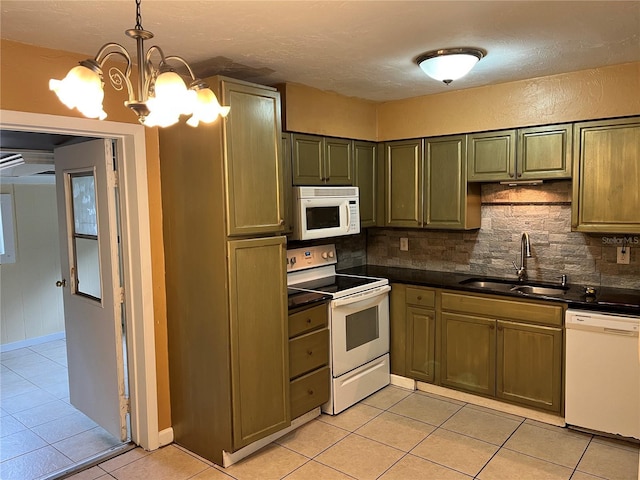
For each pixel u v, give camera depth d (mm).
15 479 2770
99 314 3152
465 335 3543
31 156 3713
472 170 3652
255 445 2990
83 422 3506
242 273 2736
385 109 4070
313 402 3316
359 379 3645
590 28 2281
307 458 2900
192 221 2805
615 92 3012
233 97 2631
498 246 3891
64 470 2844
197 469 2816
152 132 2900
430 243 4281
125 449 3053
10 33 2189
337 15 2049
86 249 3291
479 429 3203
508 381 3373
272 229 2879
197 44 2404
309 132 3498
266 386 2914
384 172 4141
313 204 3453
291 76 3125
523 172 3418
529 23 2205
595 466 2732
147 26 2135
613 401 2939
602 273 3426
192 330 2896
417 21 2150
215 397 2809
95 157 3008
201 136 2691
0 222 5195
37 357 5008
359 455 2922
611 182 3090
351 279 3988
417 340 3809
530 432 3145
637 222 3025
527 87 3330
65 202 3355
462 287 3514
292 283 3840
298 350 3186
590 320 2951
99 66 1303
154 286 2979
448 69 2668
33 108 2375
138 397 3043
